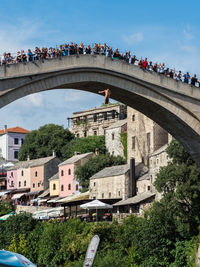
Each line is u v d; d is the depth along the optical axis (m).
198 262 55.56
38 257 71.31
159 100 52.03
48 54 45.81
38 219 83.38
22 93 44.38
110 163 111.81
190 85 53.25
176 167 64.62
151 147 105.00
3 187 146.25
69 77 46.84
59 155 144.38
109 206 76.31
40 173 129.75
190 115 53.69
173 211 62.16
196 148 56.66
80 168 112.44
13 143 161.12
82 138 139.12
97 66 47.91
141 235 62.06
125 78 49.72
